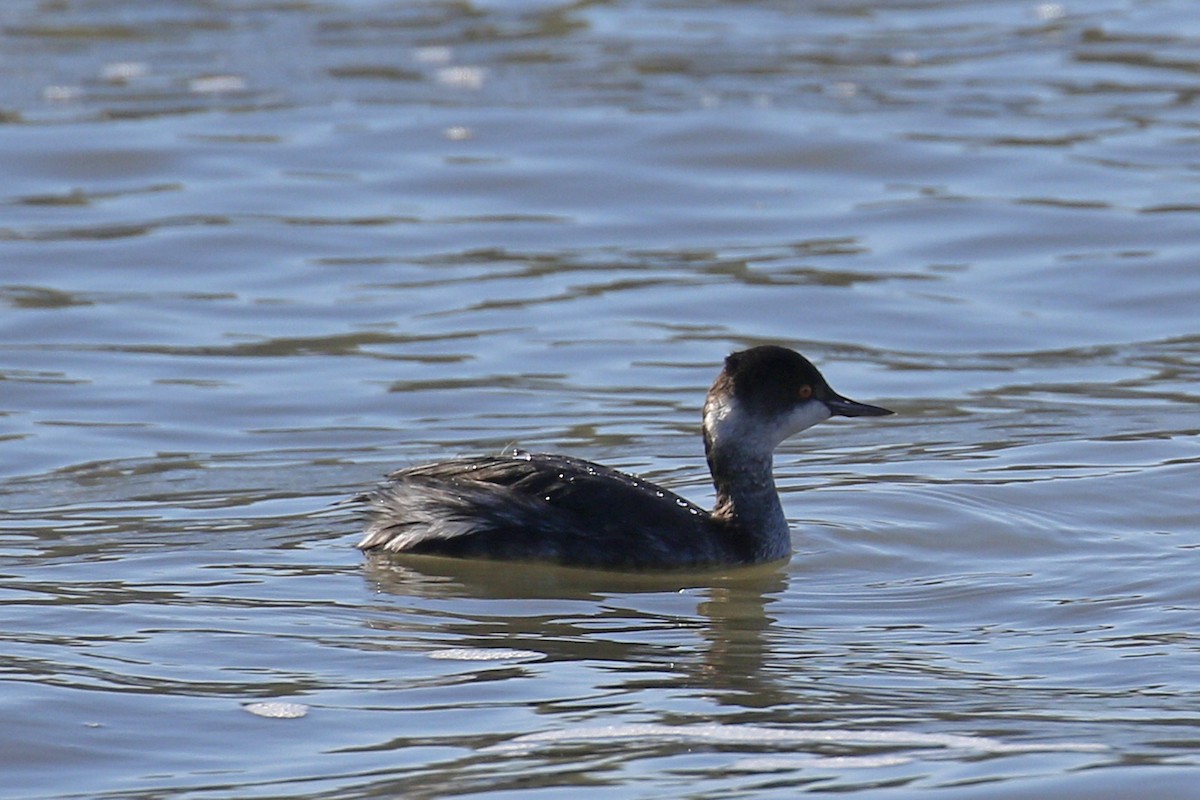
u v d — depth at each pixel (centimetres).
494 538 1195
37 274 1919
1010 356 1723
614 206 2172
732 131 2361
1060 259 1984
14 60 2667
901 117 2423
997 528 1248
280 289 1894
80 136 2333
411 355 1705
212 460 1426
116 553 1192
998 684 952
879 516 1281
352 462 1423
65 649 1002
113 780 834
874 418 1559
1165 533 1234
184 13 2944
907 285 1914
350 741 878
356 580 1150
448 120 2419
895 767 836
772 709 915
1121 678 959
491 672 978
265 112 2453
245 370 1655
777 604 1118
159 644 1014
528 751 861
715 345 1745
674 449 1464
